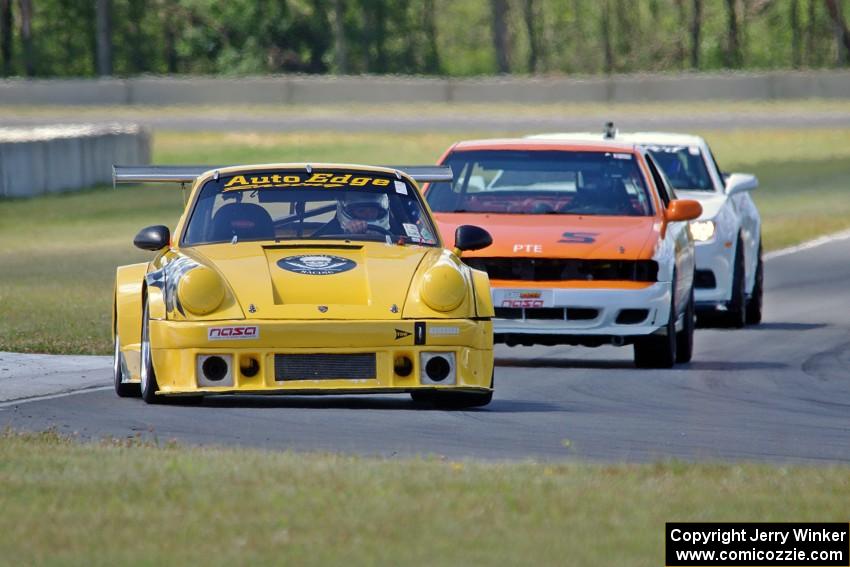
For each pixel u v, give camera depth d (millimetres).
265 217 38594
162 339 34906
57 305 62719
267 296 34906
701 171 61219
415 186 40219
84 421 34719
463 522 20953
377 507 21781
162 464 25391
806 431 34625
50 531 20281
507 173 50750
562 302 45688
